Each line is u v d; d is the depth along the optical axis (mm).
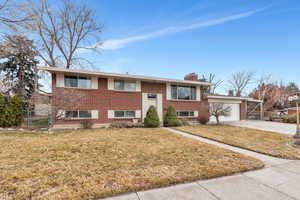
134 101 13367
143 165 3922
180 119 13836
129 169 3648
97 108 12047
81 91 11609
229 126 12906
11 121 10391
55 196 2502
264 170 3775
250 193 2732
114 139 7027
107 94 12453
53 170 3525
